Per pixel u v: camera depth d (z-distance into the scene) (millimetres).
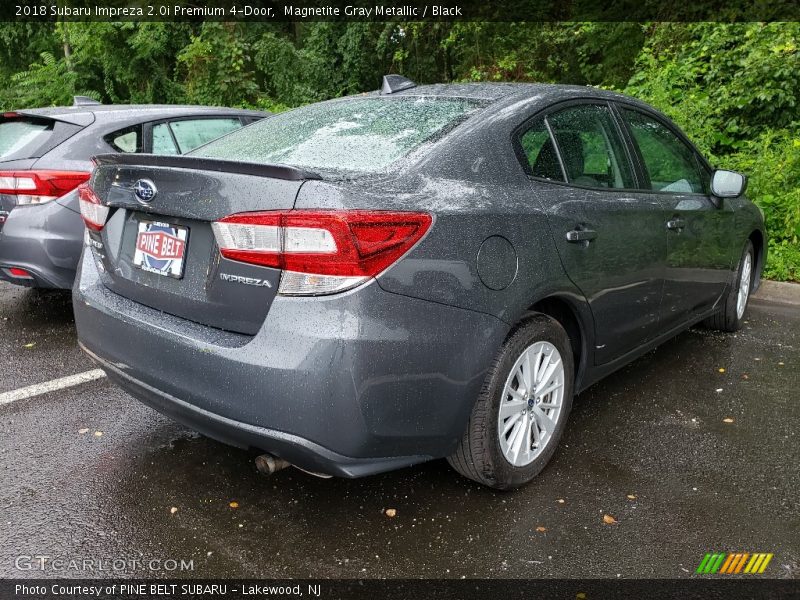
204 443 3041
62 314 5000
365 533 2400
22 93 15266
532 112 2818
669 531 2428
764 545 2357
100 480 2717
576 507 2574
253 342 2070
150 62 14477
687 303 3766
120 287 2576
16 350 4227
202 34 14805
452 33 13820
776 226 6664
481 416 2438
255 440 2148
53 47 16812
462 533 2404
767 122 8297
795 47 8164
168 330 2275
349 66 15664
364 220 2002
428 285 2135
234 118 5695
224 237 2129
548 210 2604
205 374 2160
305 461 2139
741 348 4406
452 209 2248
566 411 2850
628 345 3277
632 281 3100
